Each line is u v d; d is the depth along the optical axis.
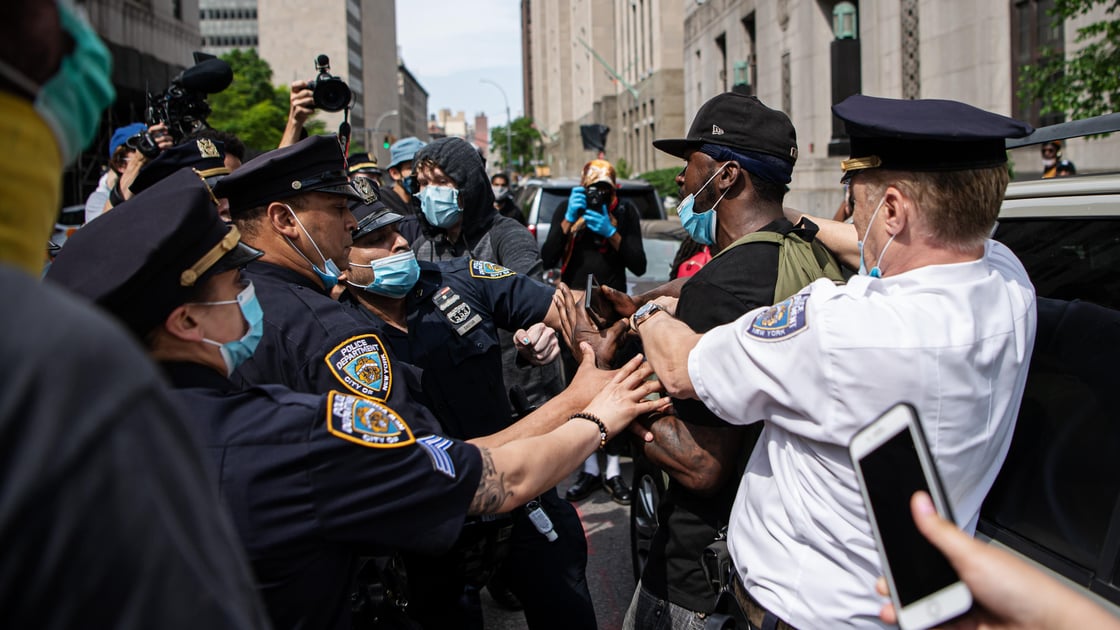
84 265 1.34
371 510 1.45
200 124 3.70
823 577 1.53
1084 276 2.05
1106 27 7.11
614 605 3.96
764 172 2.26
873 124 1.50
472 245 4.41
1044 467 1.91
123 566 0.63
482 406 2.69
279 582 1.43
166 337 1.45
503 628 3.75
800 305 1.53
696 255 5.02
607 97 53.38
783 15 21.55
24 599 0.60
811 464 1.54
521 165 88.75
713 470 2.01
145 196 1.40
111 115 31.41
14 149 0.72
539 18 100.19
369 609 2.03
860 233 1.65
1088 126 2.12
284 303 2.03
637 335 2.34
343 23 108.50
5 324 0.62
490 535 2.49
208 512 0.74
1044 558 1.81
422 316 2.65
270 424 1.42
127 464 0.64
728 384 1.64
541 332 2.67
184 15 37.91
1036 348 2.07
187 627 0.66
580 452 1.85
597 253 5.89
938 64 14.97
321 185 2.15
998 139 1.44
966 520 1.55
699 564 2.19
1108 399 1.83
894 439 1.08
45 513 0.60
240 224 2.16
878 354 1.39
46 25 0.73
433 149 4.12
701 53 31.50
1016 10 12.98
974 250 1.51
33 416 0.61
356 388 1.91
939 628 1.03
